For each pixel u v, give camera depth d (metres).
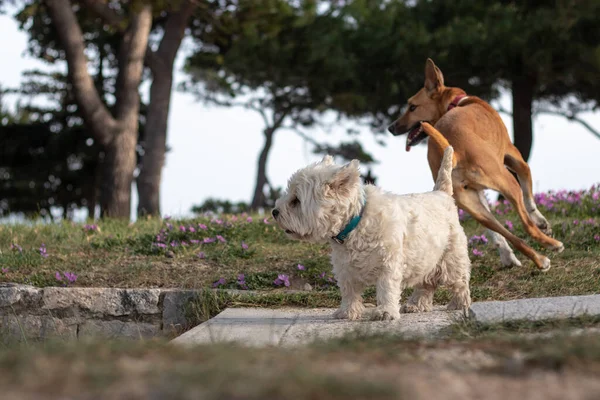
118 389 2.48
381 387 2.44
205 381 2.49
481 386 2.73
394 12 19.98
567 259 7.68
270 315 5.89
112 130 18.53
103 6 18.16
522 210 7.16
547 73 16.58
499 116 7.89
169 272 7.67
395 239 5.15
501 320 4.59
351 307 5.45
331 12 21.42
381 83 19.62
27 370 2.67
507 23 16.80
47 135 27.83
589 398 2.54
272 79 21.97
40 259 8.16
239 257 8.13
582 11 16.08
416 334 4.32
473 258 7.85
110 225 10.23
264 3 19.23
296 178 5.24
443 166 5.99
